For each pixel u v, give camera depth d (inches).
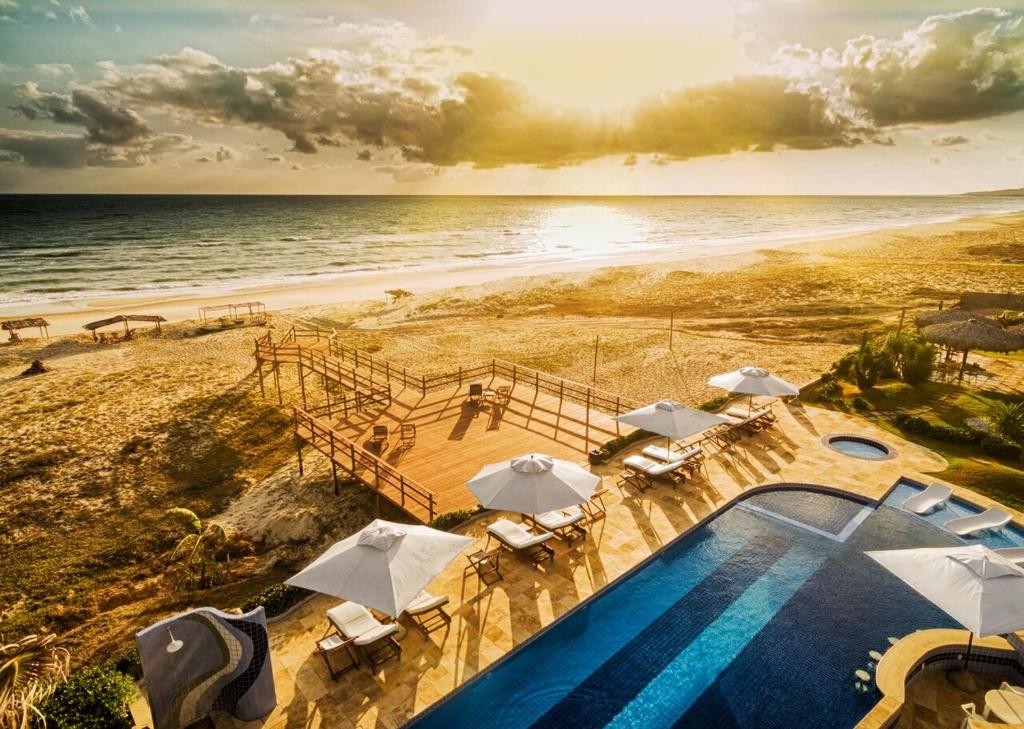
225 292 2111.2
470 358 1277.1
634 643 399.9
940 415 787.4
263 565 612.7
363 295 2057.1
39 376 1129.4
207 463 816.3
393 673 361.7
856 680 367.2
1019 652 366.3
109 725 303.6
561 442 707.4
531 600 431.2
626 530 523.2
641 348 1327.5
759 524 545.3
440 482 607.5
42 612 547.5
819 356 1228.5
